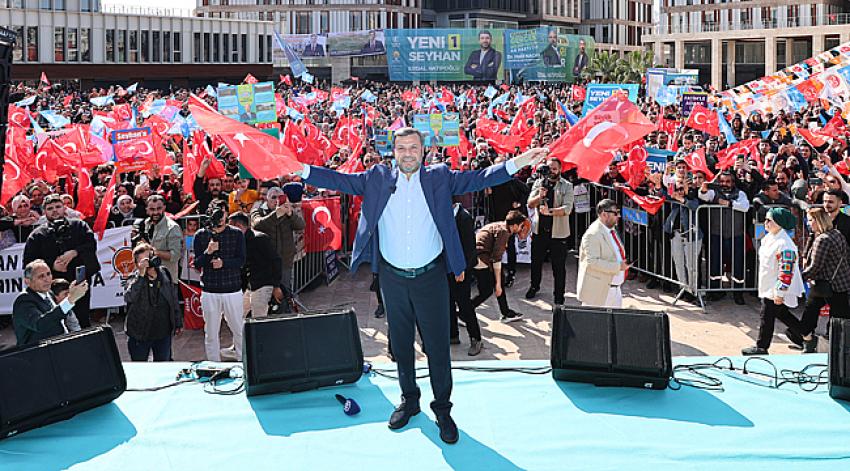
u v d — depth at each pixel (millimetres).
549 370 5852
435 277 4570
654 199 10914
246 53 74625
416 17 92562
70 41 61812
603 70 72062
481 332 9539
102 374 5203
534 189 10250
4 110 4789
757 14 78188
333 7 88188
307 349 5484
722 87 80938
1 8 56969
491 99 34375
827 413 5008
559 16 100375
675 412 5047
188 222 9664
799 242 10062
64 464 4449
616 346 5441
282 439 4738
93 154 13062
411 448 4598
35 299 6062
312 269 11695
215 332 7871
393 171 4555
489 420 4973
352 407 5070
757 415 4988
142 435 4801
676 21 84250
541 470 4305
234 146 4699
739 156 12586
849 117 15969
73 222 8094
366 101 37312
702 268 10484
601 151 5062
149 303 7164
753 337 9078
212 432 4840
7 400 4734
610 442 4609
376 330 9609
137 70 66188
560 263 10148
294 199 9570
